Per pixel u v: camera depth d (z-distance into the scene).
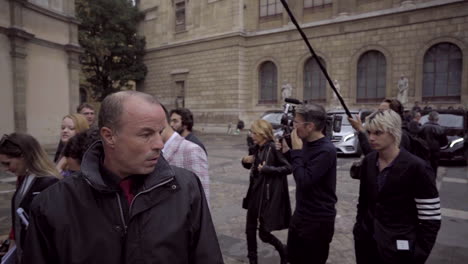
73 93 16.72
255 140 3.93
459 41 18.83
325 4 23.92
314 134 2.91
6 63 13.27
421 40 20.09
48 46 15.27
